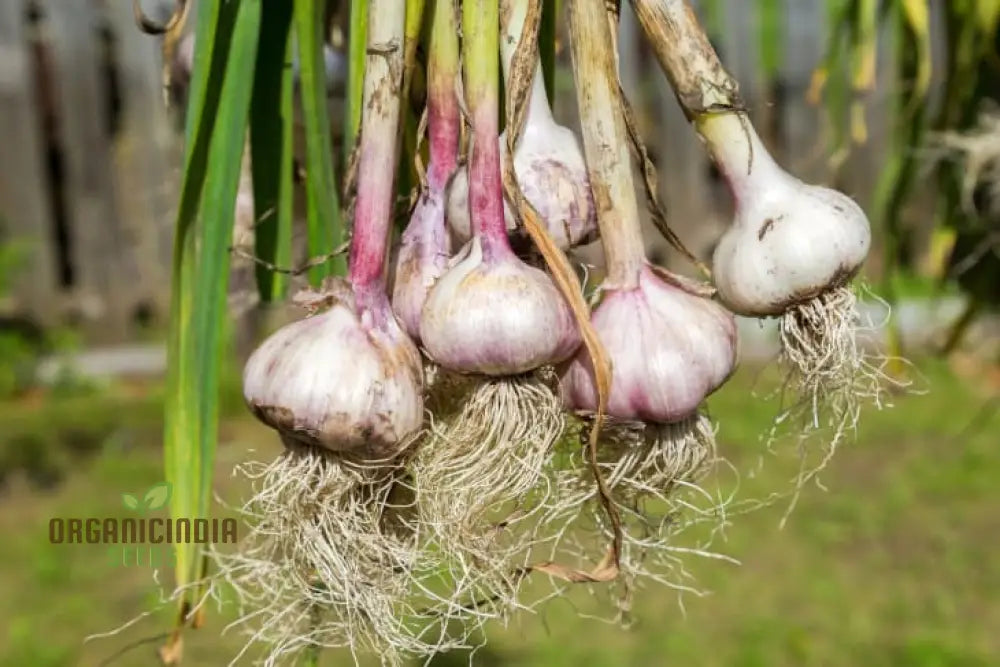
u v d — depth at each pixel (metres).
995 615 1.71
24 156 2.93
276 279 0.87
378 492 0.77
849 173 2.68
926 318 2.56
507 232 0.76
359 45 0.80
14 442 2.47
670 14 0.79
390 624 0.78
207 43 0.80
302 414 0.75
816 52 2.47
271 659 0.81
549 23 0.82
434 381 0.78
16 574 1.84
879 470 2.25
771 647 1.58
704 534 1.97
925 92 1.04
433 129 0.78
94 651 1.58
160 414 2.69
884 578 1.82
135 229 3.04
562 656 1.53
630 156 0.79
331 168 0.81
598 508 0.81
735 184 0.79
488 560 0.78
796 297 0.79
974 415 2.48
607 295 0.77
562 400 0.77
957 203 1.11
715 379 0.77
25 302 2.98
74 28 2.91
